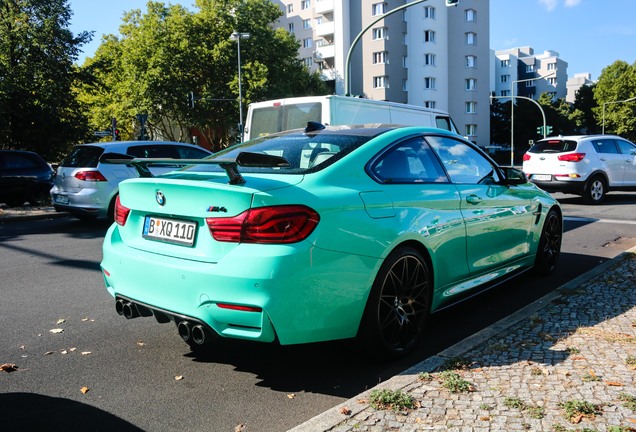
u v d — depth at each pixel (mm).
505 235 4801
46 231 10305
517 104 79500
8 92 25656
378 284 3361
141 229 3561
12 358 3756
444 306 4094
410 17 56875
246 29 42125
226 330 2994
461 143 4633
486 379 3049
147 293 3318
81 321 4598
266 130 11227
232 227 2963
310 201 3055
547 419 2586
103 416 2891
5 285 5914
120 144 10617
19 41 26781
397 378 3096
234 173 3053
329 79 59250
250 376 3418
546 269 5871
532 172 14047
